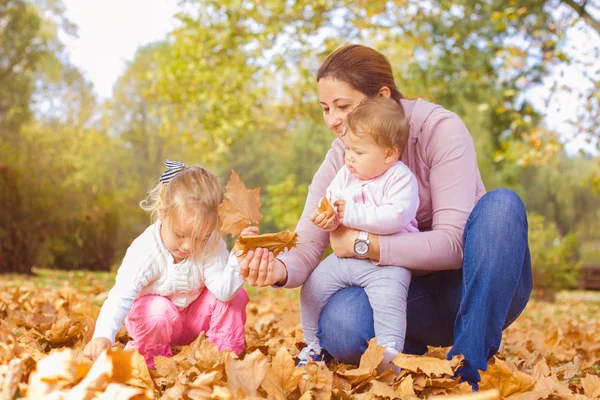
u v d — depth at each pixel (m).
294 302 7.75
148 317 2.56
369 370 2.28
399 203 2.49
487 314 2.29
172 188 2.55
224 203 2.30
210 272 2.62
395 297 2.43
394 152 2.55
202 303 2.68
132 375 2.01
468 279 2.33
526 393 2.12
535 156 10.34
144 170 38.81
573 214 34.66
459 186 2.60
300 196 14.52
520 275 2.48
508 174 19.64
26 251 13.30
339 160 2.85
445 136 2.66
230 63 12.59
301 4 11.95
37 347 2.93
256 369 1.97
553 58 10.62
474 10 12.94
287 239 2.36
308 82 13.14
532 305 12.42
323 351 2.71
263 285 2.41
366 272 2.50
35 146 14.81
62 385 1.88
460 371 2.29
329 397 2.04
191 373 2.29
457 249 2.50
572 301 16.41
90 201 16.11
